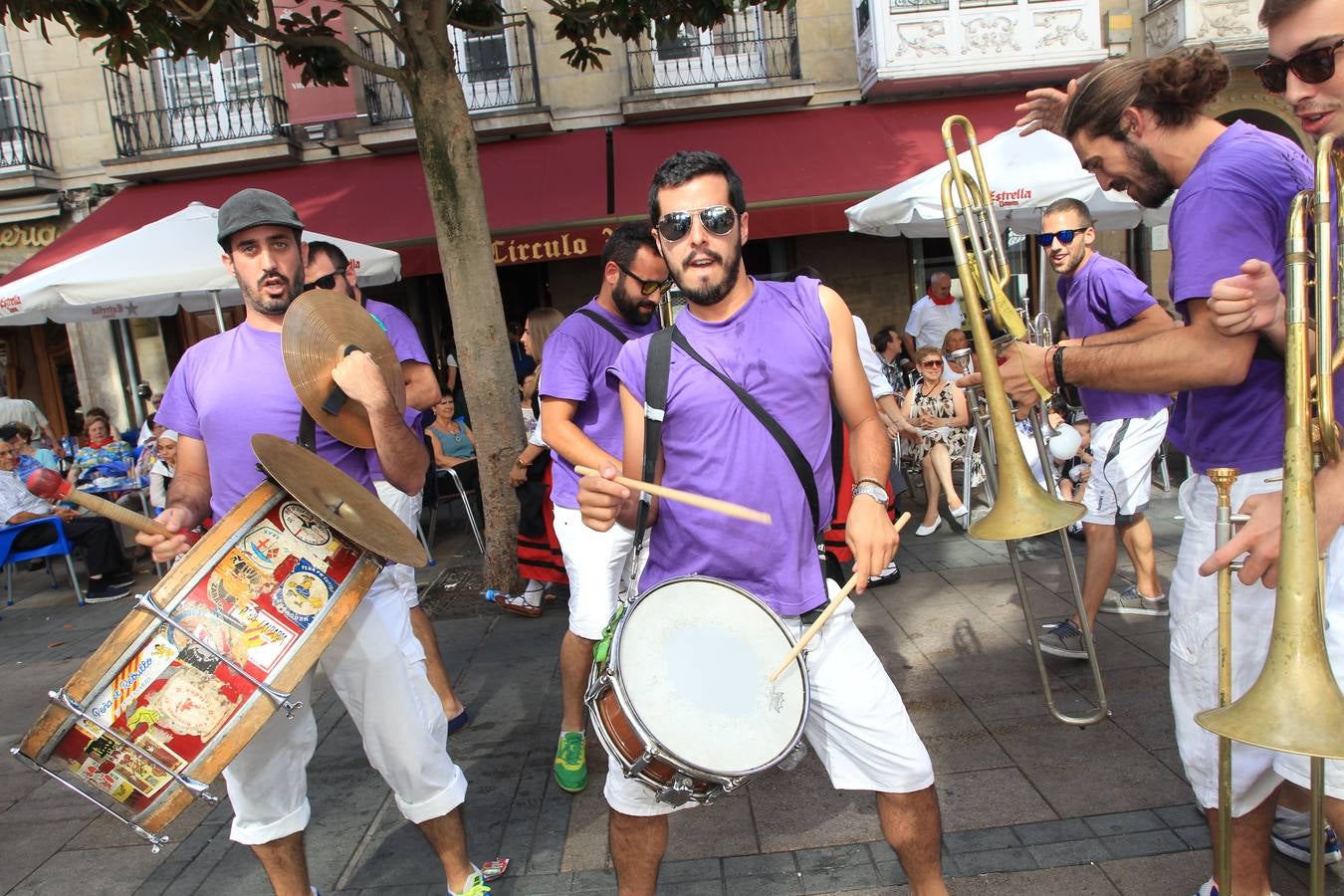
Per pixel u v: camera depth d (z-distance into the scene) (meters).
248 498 2.10
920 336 9.97
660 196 2.00
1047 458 2.71
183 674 2.00
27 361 13.05
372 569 2.21
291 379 2.25
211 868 3.01
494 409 5.73
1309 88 1.75
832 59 11.50
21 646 5.91
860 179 9.84
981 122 10.82
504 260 9.45
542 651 4.79
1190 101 1.97
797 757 2.19
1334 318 1.69
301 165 11.55
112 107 11.59
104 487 8.13
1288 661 1.44
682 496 1.90
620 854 2.16
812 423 2.05
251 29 5.71
